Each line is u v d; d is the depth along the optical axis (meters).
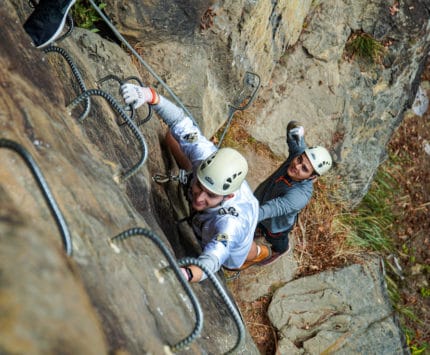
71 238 2.02
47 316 1.13
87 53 4.09
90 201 2.34
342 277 6.11
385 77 7.23
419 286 8.38
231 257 3.56
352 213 7.66
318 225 6.72
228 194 3.36
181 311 2.63
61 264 1.32
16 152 1.91
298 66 6.67
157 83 4.86
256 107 6.36
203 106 5.16
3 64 2.47
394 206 8.75
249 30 5.30
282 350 5.46
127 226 2.54
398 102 7.59
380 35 7.04
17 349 1.05
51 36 2.91
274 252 5.09
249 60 5.59
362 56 7.09
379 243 7.79
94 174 2.60
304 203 4.53
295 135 4.68
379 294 6.30
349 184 7.16
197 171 3.38
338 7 6.86
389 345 5.79
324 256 6.46
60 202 2.13
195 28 4.86
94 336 1.24
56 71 3.27
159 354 2.12
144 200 3.38
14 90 2.39
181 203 4.12
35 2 3.32
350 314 5.84
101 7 4.42
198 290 3.51
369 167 7.25
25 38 2.79
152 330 2.19
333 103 6.79
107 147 3.22
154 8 4.44
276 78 6.54
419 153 9.59
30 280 1.16
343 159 6.97
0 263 1.15
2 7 2.71
